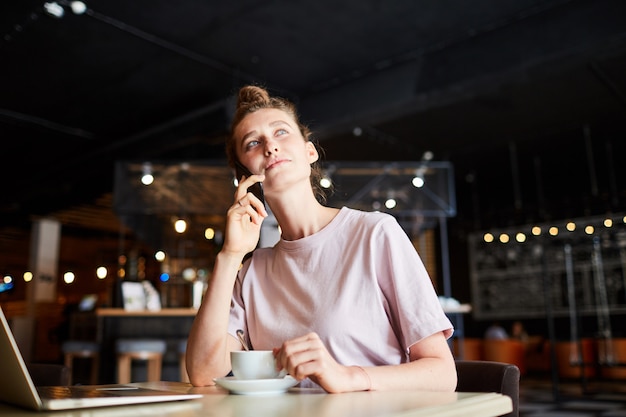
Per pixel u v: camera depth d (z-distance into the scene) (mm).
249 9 5086
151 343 5031
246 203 1248
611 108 7250
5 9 5039
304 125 1518
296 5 5031
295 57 5977
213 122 6926
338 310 1197
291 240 1366
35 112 7227
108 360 5621
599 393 7547
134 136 7980
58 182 9234
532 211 8836
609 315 9891
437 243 11680
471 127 7824
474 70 5520
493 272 11211
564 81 6461
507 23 5387
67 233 12156
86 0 4949
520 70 5246
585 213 8867
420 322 1127
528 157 9188
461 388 1461
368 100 6266
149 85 6574
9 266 12867
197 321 1221
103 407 779
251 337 1337
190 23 5320
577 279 10336
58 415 714
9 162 9039
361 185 6355
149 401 809
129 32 5465
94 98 6887
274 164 1316
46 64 6051
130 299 5691
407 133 7953
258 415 679
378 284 1227
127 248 11367
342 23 5336
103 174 9125
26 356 8984
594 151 8906
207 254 7941
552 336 6598
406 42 5723
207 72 6285
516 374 1399
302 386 1147
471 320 11414
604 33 4777
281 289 1298
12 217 10945
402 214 6664
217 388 1107
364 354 1190
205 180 5988
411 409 676
